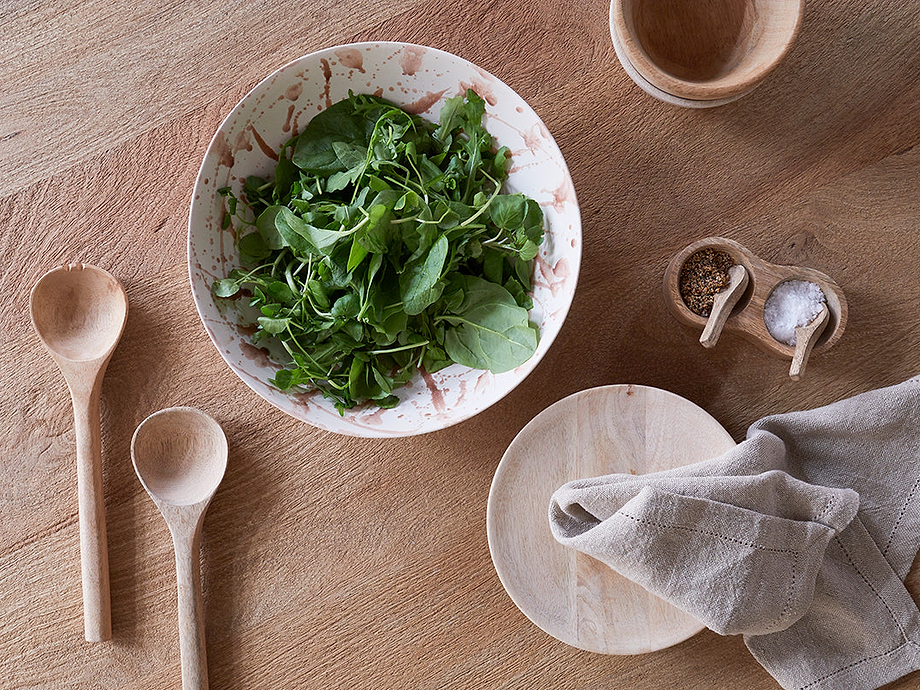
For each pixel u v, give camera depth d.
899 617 0.93
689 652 0.95
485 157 0.91
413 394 0.90
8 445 0.95
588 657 0.95
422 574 0.95
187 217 0.95
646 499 0.86
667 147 0.95
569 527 0.91
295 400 0.87
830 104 0.95
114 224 0.95
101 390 0.95
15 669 0.95
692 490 0.88
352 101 0.89
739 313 0.92
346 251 0.85
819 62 0.95
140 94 0.94
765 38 0.89
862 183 0.95
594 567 0.93
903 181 0.95
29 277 0.95
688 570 0.88
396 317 0.86
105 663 0.95
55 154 0.94
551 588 0.93
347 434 0.86
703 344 0.90
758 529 0.88
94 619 0.93
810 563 0.89
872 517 0.94
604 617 0.92
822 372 0.95
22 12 0.94
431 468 0.95
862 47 0.95
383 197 0.83
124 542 0.95
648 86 0.90
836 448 0.94
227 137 0.86
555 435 0.93
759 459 0.89
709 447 0.93
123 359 0.95
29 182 0.94
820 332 0.91
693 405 0.92
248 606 0.95
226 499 0.95
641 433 0.93
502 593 0.95
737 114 0.95
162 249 0.95
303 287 0.87
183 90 0.94
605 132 0.95
